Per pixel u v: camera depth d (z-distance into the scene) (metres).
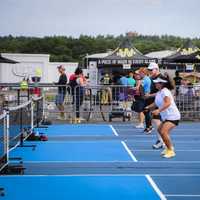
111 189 8.74
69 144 14.98
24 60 38.22
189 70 28.97
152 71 14.43
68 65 44.34
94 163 11.54
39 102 19.86
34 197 8.14
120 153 13.16
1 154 10.58
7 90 22.27
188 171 10.48
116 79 25.38
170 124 12.27
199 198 8.04
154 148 13.95
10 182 9.32
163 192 8.48
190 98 21.67
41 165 11.27
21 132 14.28
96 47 88.50
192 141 15.92
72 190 8.67
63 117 21.64
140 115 19.20
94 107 21.66
